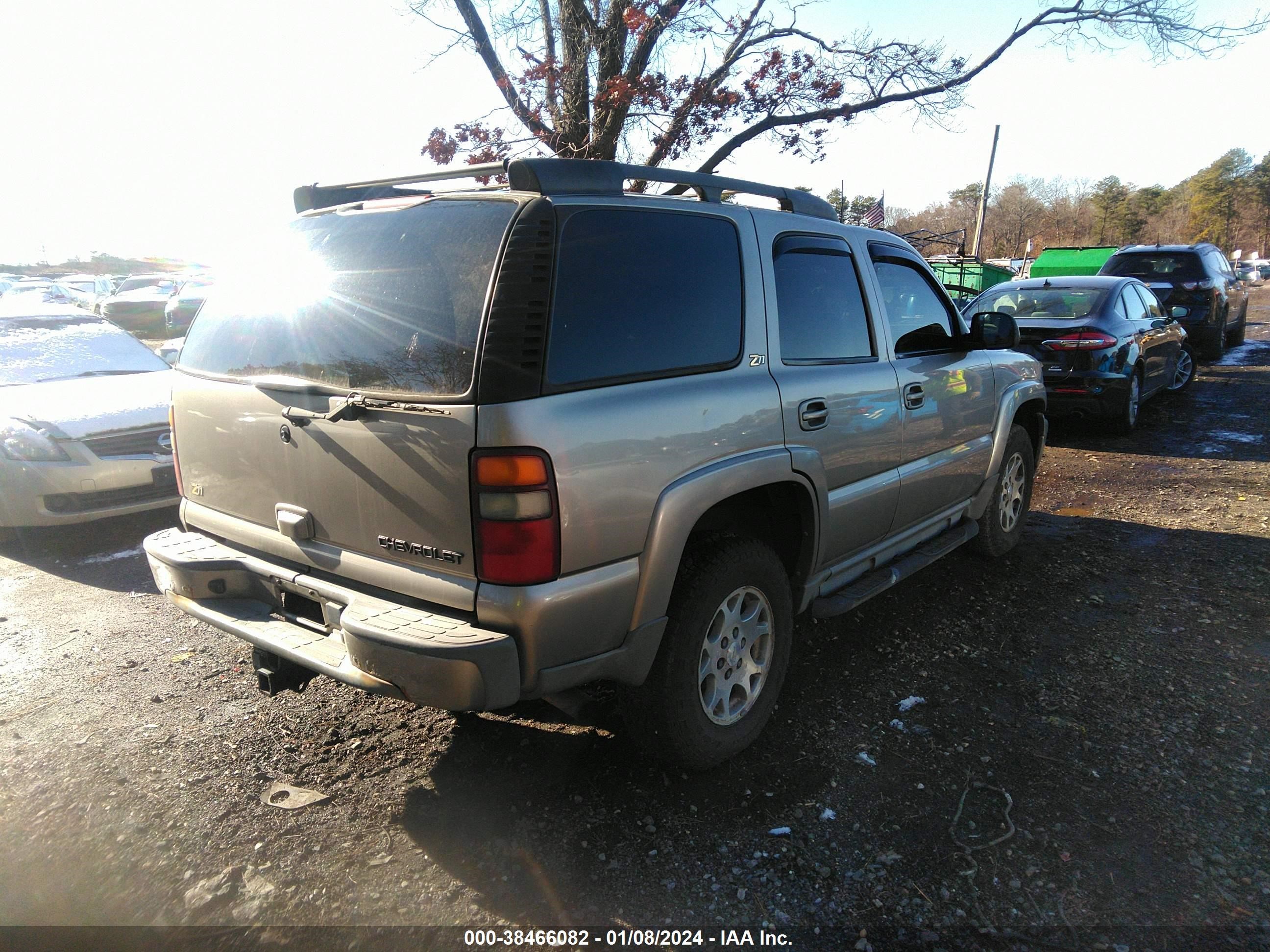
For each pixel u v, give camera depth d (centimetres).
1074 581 475
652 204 277
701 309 285
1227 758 301
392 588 250
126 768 303
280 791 289
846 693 353
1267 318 2414
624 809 277
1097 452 812
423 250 253
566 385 236
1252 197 9450
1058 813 273
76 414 563
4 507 542
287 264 291
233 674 376
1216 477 700
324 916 233
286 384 269
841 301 356
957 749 310
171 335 2000
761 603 307
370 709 344
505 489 222
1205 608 434
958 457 430
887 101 741
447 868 251
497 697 228
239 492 298
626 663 257
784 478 302
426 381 236
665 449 257
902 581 477
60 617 447
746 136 727
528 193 250
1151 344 901
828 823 270
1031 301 889
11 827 272
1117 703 340
